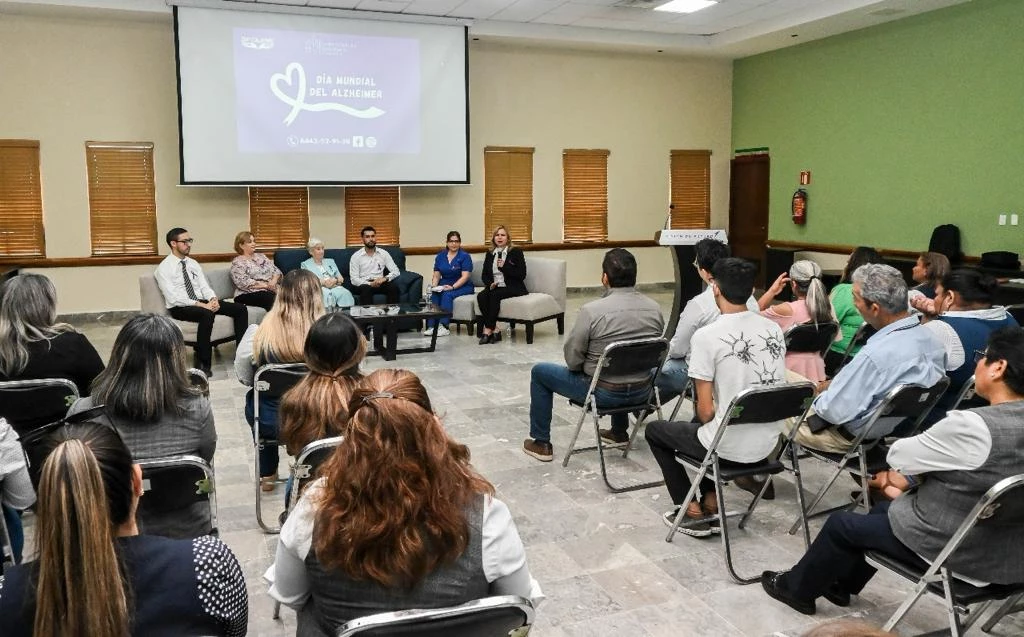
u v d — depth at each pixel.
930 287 4.48
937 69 8.48
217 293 7.55
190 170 8.47
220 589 1.29
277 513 3.48
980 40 8.01
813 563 2.49
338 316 2.56
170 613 1.24
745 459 2.92
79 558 1.11
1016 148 7.76
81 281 8.66
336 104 8.92
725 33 10.16
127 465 1.27
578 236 10.84
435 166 9.44
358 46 8.91
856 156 9.57
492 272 7.72
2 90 8.16
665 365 4.15
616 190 10.95
